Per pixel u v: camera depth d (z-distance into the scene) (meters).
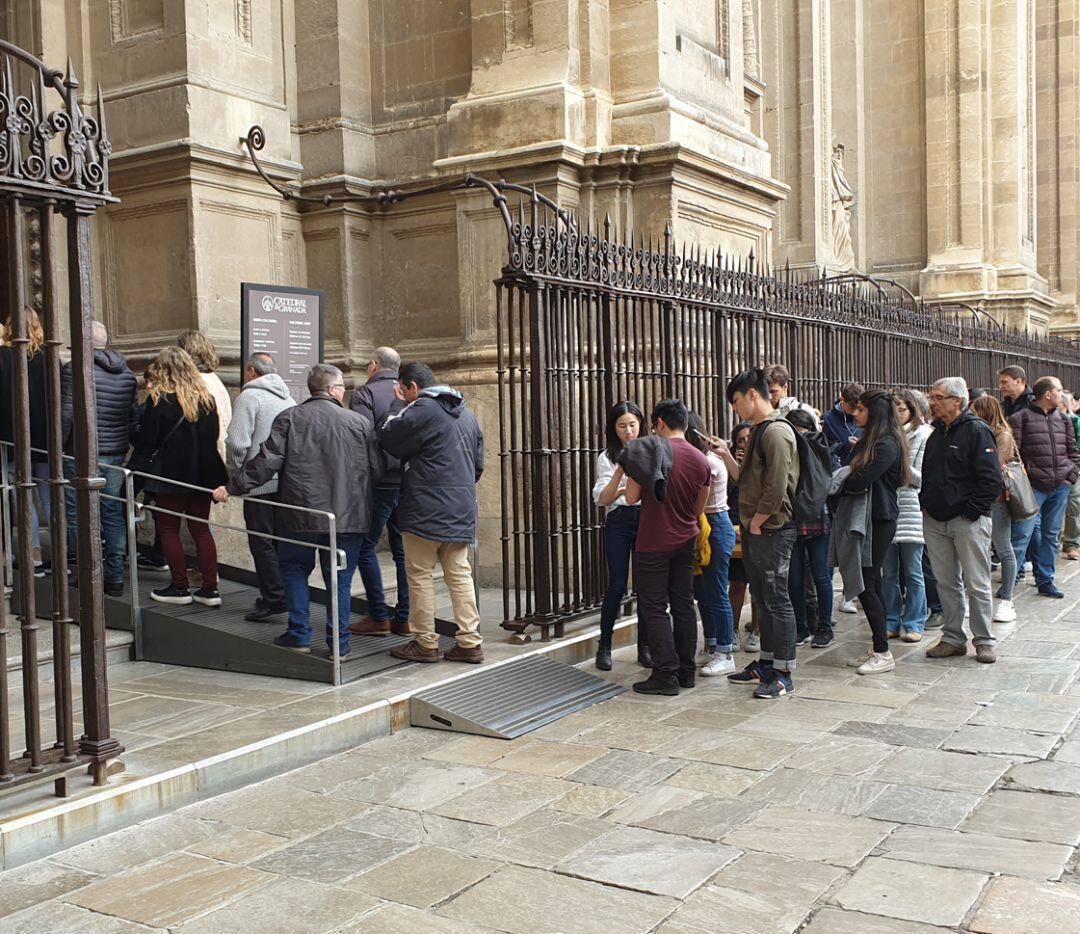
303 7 10.45
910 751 4.89
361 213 10.44
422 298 10.39
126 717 5.14
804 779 4.54
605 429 7.09
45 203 3.96
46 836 3.86
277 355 7.76
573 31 9.54
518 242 6.57
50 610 6.77
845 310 10.08
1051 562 8.88
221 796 4.46
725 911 3.36
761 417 5.86
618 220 9.52
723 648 6.42
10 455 7.10
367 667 5.99
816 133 17.66
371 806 4.33
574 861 3.76
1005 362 14.91
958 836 3.91
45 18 9.41
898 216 20.56
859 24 20.33
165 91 9.13
